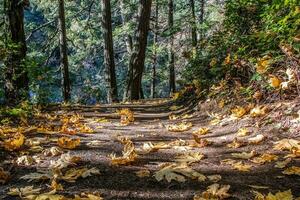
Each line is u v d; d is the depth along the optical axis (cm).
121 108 955
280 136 416
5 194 289
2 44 789
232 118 533
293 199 262
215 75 776
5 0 854
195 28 1875
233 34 826
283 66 525
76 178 322
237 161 362
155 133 542
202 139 443
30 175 323
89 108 950
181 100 898
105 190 299
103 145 450
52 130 565
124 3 2170
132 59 1457
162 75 2461
